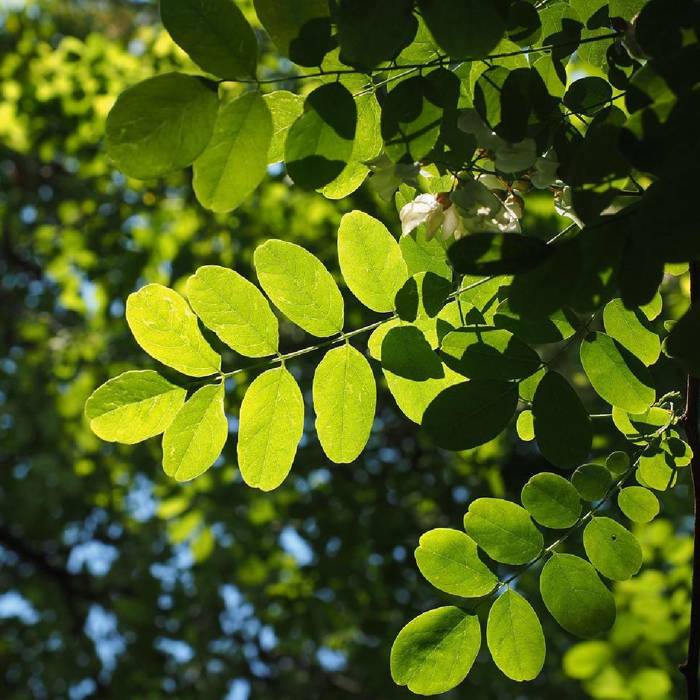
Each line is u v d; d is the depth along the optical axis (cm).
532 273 47
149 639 178
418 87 50
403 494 161
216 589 177
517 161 51
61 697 196
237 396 137
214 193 48
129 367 192
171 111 47
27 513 217
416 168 51
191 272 164
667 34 48
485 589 56
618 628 93
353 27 47
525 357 53
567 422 53
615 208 47
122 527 223
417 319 54
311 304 55
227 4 47
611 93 53
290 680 193
